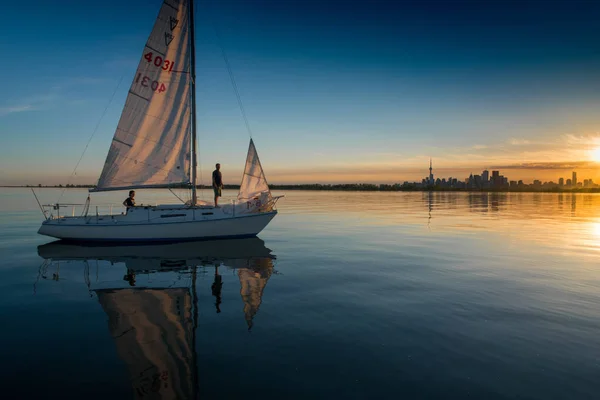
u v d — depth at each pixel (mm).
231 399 5250
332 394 5395
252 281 12219
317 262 15359
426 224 30312
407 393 5434
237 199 21312
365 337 7480
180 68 20641
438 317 8672
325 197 97500
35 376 5898
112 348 6969
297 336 7531
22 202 60375
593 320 8461
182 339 7383
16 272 13477
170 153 20828
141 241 19719
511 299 10102
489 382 5758
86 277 12758
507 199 90250
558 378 5887
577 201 82188
